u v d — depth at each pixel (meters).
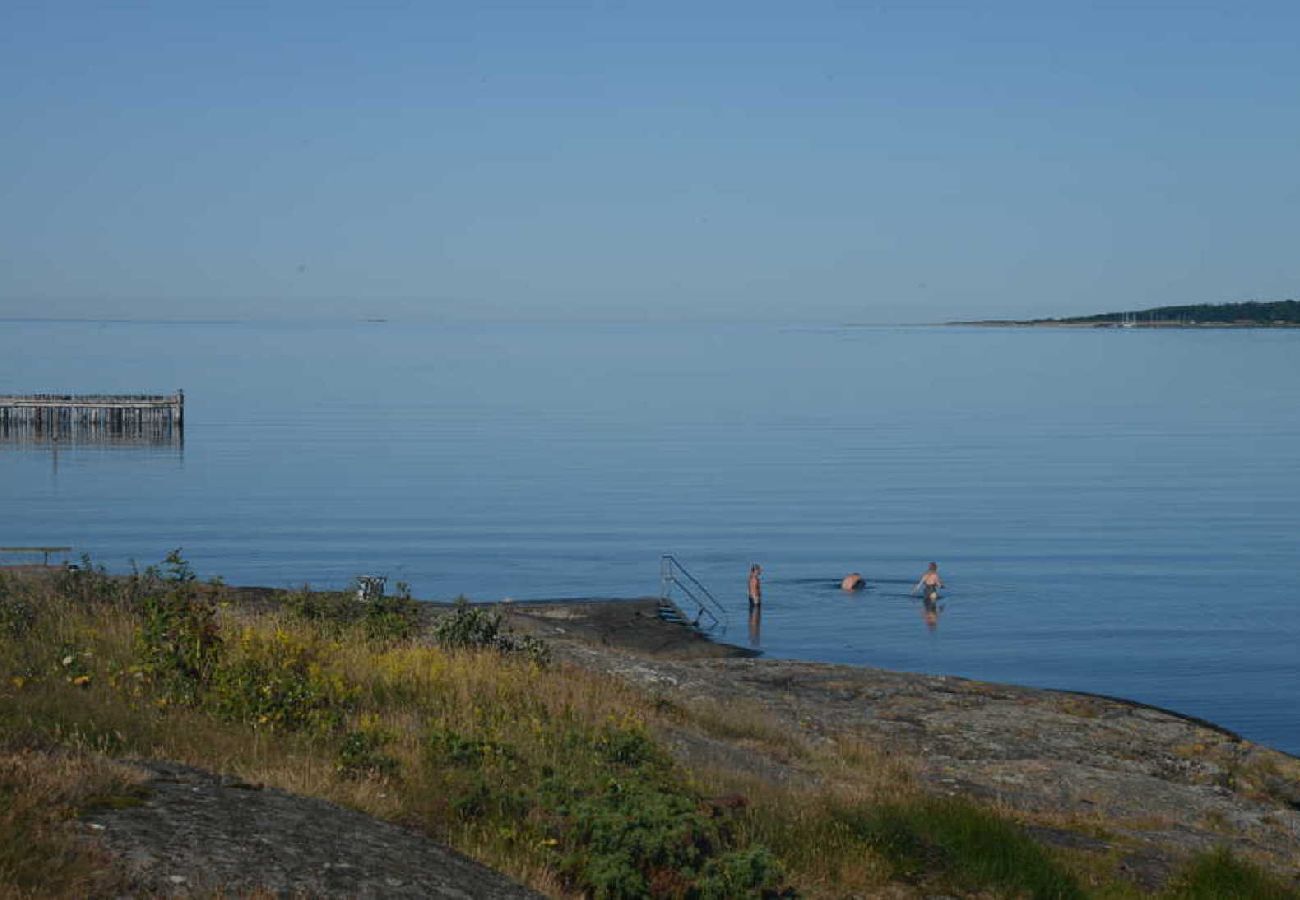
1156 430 136.00
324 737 11.49
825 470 96.94
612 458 103.88
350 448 107.88
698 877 9.30
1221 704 35.06
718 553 60.59
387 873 7.29
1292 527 69.38
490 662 17.17
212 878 6.59
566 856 9.25
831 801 13.12
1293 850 16.64
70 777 7.60
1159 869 13.47
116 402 112.81
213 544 59.06
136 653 13.03
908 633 44.31
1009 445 118.12
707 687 22.84
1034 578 54.72
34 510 68.75
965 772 18.98
